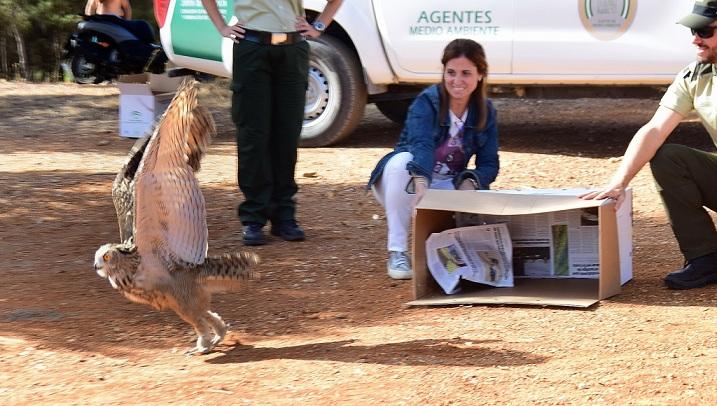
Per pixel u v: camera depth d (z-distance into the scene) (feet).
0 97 56.18
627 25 35.58
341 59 39.19
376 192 23.59
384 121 47.34
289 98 26.14
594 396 15.72
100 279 23.63
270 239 27.07
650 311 20.03
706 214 21.74
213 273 17.76
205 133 17.72
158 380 17.04
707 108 20.86
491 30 36.76
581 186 32.96
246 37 25.52
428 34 37.55
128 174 18.56
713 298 20.80
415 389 16.19
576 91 37.47
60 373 17.62
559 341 18.38
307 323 20.26
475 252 22.39
